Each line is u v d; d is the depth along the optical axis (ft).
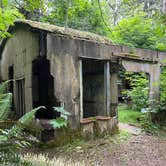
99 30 42.60
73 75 23.29
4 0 19.25
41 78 30.48
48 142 21.45
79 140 22.85
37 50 23.53
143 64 29.09
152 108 30.22
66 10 24.67
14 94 30.25
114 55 26.25
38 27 22.17
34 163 14.06
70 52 23.13
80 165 16.46
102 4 28.63
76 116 23.12
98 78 28.09
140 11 32.55
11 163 12.16
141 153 20.76
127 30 38.73
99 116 25.44
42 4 20.61
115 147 22.03
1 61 35.91
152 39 38.24
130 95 36.24
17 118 28.30
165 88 31.35
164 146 22.89
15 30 28.48
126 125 29.50
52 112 28.76
